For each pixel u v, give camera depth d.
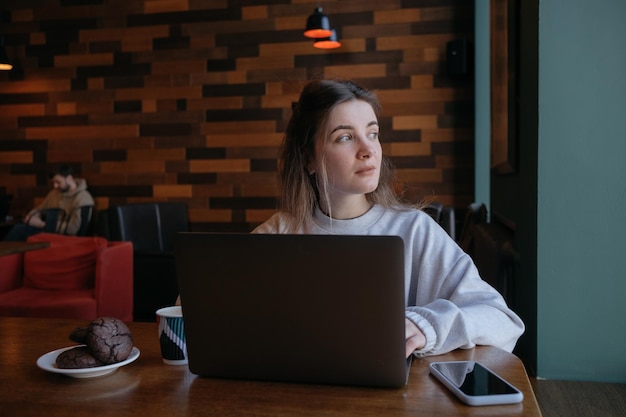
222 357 1.03
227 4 6.15
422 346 1.11
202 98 6.24
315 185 1.45
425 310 1.15
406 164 5.78
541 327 2.70
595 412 2.29
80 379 1.08
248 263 0.97
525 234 2.92
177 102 6.30
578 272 2.65
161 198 6.36
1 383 1.07
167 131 6.33
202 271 1.00
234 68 6.16
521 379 1.03
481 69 5.44
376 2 5.82
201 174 6.27
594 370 2.65
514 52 3.10
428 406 0.92
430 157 5.74
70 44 6.52
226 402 0.95
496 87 3.89
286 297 0.97
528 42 2.85
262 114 6.11
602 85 2.60
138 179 6.41
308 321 0.97
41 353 1.26
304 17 5.98
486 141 5.48
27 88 6.63
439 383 1.01
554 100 2.64
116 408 0.94
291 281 0.96
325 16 5.19
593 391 2.52
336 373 0.99
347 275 0.93
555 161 2.65
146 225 5.42
